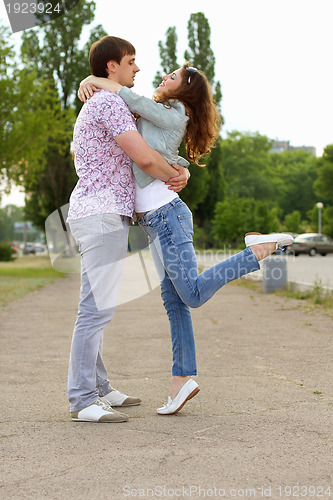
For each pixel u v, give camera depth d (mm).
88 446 2943
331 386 4191
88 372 3471
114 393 3793
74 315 9102
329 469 2588
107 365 5137
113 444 2965
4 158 23141
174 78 3666
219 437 3049
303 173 103438
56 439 3076
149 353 5691
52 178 40125
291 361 5137
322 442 2949
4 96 22172
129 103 3471
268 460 2701
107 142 3480
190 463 2672
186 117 3564
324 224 63312
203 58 46438
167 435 3102
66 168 40125
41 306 10562
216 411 3572
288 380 4398
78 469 2623
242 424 3281
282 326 7363
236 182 91750
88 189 3504
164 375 4699
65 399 3979
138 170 3551
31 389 4273
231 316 8445
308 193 102500
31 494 2363
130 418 3486
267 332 6875
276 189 97750
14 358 5520
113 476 2531
